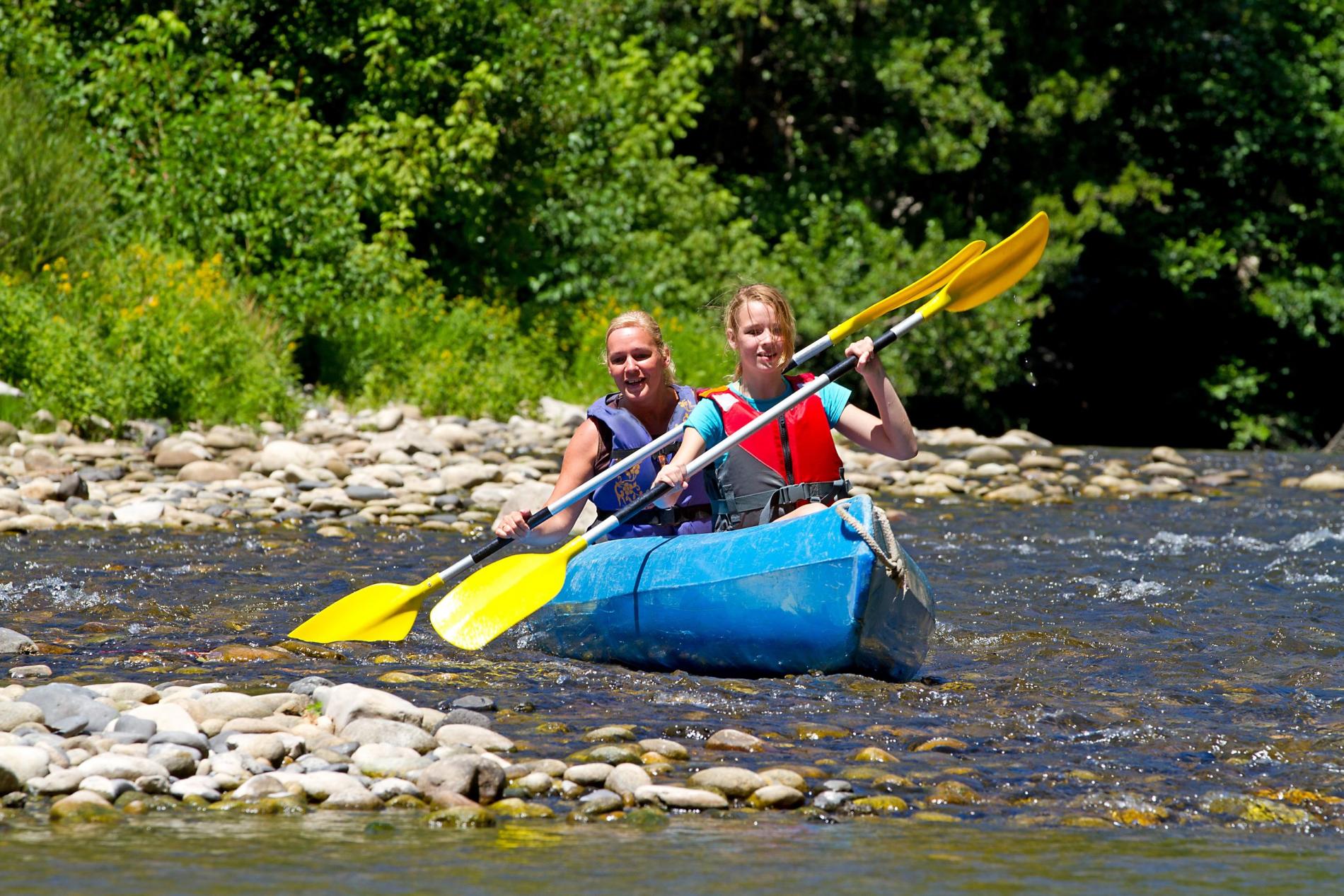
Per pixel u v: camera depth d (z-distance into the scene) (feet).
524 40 181.98
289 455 110.22
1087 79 229.66
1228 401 262.06
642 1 217.36
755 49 227.20
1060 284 227.61
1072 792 37.01
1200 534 91.91
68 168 141.79
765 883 29.58
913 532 91.91
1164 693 49.26
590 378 169.07
